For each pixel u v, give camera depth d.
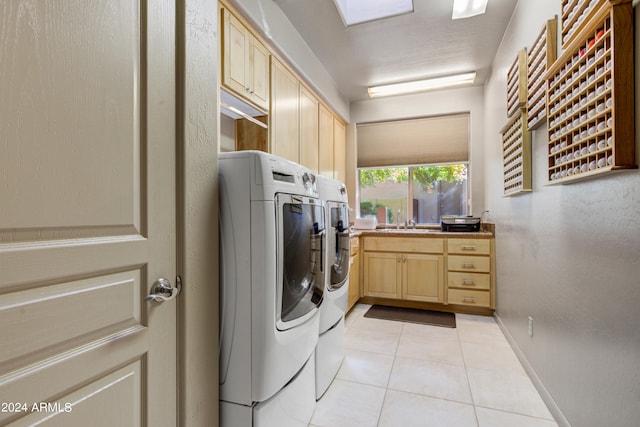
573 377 1.48
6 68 0.62
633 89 1.05
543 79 1.72
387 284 3.79
